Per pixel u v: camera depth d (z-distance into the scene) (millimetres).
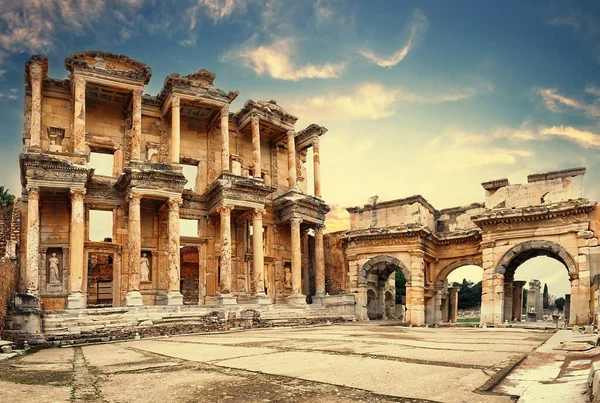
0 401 8750
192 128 47500
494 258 40250
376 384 9484
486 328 35688
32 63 37969
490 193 41781
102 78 39594
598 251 36000
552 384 9094
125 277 40469
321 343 19516
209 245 44906
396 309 66062
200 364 13484
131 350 19922
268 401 8273
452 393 8398
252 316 35906
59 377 12023
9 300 30156
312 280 53125
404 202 48125
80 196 36000
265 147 52594
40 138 38656
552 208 37688
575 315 36062
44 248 38500
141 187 38188
